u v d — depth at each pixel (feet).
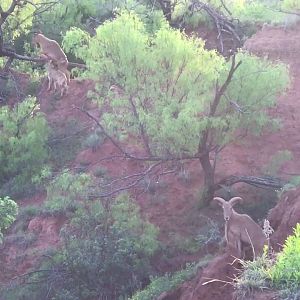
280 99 64.39
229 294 37.40
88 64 53.01
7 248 59.47
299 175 54.80
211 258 47.98
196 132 50.24
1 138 69.26
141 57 51.52
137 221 53.47
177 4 86.02
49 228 59.26
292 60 69.82
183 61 52.01
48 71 73.82
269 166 56.29
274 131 57.77
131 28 52.47
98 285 50.62
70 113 74.74
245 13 85.15
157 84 52.19
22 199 66.23
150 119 50.98
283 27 76.59
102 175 63.62
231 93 53.42
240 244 39.42
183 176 60.29
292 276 28.76
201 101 51.88
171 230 56.13
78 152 69.10
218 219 55.52
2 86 79.71
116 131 55.57
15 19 71.31
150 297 45.91
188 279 45.68
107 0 88.33
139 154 64.23
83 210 55.93
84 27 83.71
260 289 28.78
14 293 53.11
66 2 84.28
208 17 85.35
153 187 60.23
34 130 69.46
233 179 55.42
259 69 53.78
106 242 51.52
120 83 52.49
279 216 44.65
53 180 61.21
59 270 52.34
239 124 54.19
